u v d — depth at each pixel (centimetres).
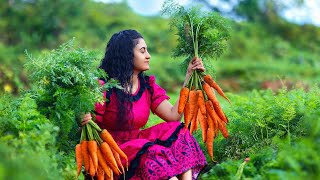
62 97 473
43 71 482
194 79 534
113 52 516
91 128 478
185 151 482
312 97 590
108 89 499
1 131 453
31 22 1953
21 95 532
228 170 477
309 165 407
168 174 464
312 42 2420
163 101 535
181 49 560
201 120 528
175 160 475
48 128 436
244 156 544
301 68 1947
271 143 527
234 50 2180
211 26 564
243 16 2452
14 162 360
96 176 493
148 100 531
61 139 486
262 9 2488
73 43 513
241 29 2373
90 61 493
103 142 475
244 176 457
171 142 483
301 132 535
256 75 1767
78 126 505
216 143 584
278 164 437
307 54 2266
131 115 507
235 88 1661
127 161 470
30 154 394
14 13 1959
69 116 470
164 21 2272
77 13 2052
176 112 532
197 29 550
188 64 559
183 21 561
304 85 1034
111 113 507
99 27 2089
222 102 873
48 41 1919
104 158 475
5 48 1647
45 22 1961
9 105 504
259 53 2216
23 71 1170
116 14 2248
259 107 578
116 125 508
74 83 483
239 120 584
